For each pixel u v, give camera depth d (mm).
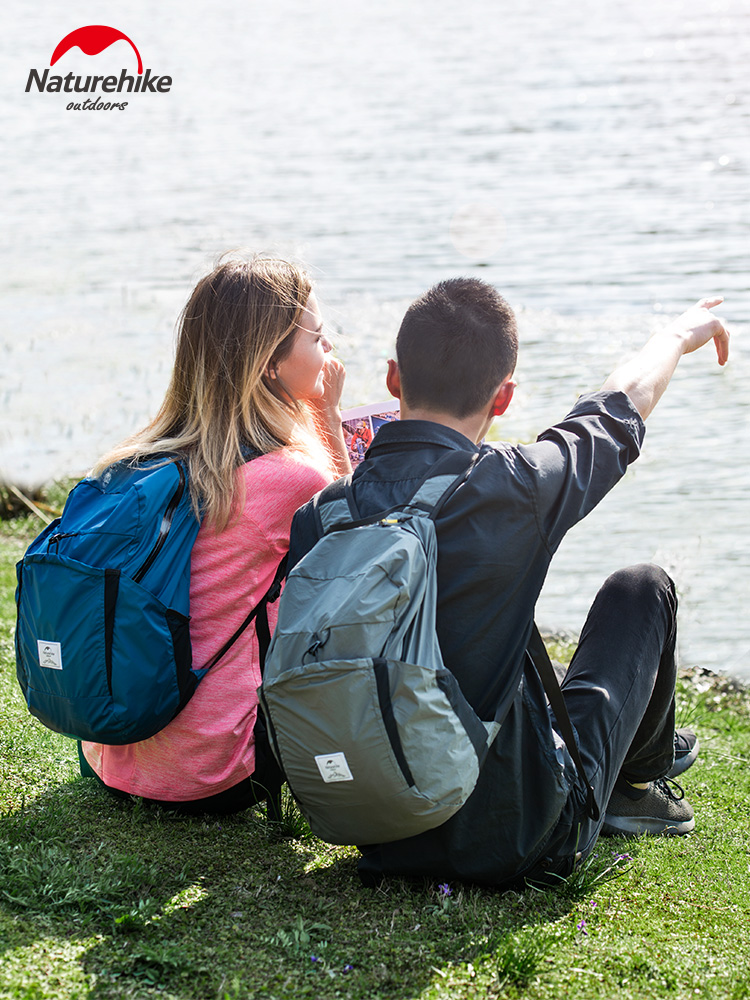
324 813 2193
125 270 14031
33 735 3303
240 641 2676
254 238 15328
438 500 2195
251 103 32875
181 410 2787
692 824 3070
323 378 3119
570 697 2490
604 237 14133
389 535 2123
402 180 19703
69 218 17750
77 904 2338
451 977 2162
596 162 19938
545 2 56156
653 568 2623
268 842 2701
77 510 2615
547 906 2441
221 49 46750
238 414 2682
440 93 31734
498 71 35344
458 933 2309
